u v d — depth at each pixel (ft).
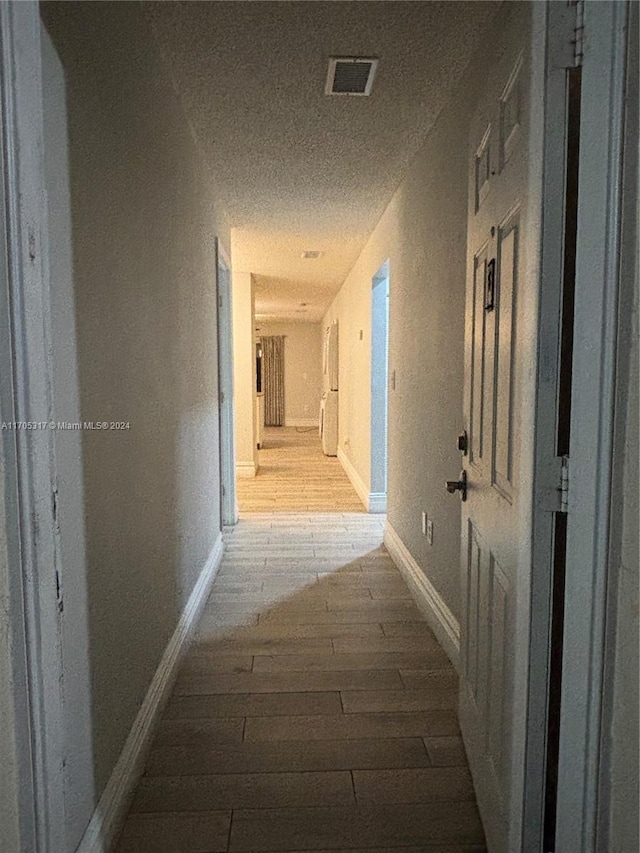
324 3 5.98
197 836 5.03
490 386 5.08
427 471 9.56
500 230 4.78
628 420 3.20
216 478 12.10
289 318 36.55
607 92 3.19
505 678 4.42
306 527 15.30
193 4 5.96
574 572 3.45
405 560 11.35
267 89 7.73
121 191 5.32
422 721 6.70
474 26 6.35
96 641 4.65
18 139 3.11
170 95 7.40
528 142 3.88
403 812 5.31
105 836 4.71
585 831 3.52
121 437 5.31
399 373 12.15
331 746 6.24
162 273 7.00
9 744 3.30
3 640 3.24
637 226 3.10
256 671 7.84
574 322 3.35
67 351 4.04
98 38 4.69
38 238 3.30
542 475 3.70
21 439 3.26
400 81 7.55
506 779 4.32
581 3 3.37
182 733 6.47
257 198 12.49
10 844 3.32
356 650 8.45
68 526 4.06
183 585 8.37
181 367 8.24
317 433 36.58
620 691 3.30
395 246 12.27
